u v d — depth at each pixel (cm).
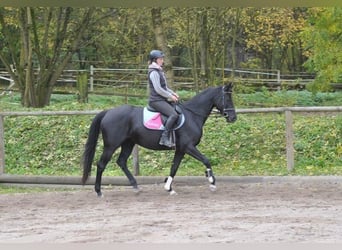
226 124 1415
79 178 1142
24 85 1870
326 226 725
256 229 711
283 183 1080
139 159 1292
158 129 980
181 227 732
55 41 1862
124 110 999
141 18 2319
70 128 1448
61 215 849
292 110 1132
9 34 1875
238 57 3031
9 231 741
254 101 2052
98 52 2789
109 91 2434
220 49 2211
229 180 1097
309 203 893
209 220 777
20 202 974
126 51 2719
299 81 2375
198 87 2069
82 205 933
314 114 1505
